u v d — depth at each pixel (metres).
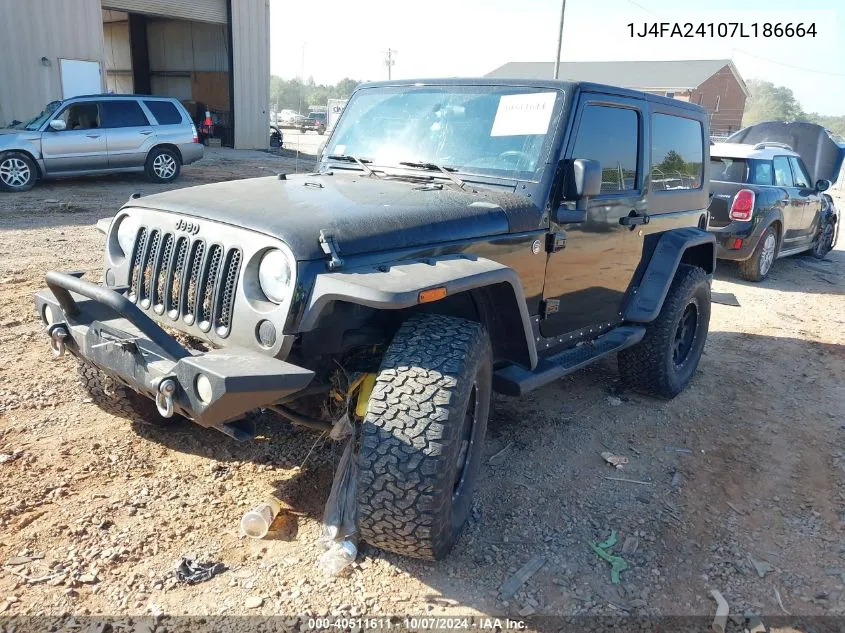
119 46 30.62
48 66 19.39
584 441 4.25
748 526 3.46
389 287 2.51
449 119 3.97
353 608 2.68
